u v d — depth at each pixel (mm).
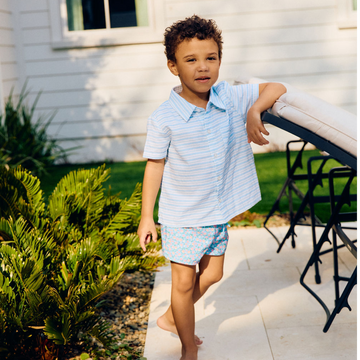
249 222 4266
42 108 7156
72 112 7156
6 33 6695
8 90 6660
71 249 2467
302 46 6914
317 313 2625
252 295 2895
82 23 7059
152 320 2680
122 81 7070
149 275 3311
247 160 2154
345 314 2590
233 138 2084
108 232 2895
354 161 1852
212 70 1912
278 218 4324
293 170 3549
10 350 2236
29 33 6969
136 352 2393
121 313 2795
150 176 2053
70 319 2166
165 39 2000
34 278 2125
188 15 6887
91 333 2240
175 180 2055
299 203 4664
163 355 2334
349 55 6914
